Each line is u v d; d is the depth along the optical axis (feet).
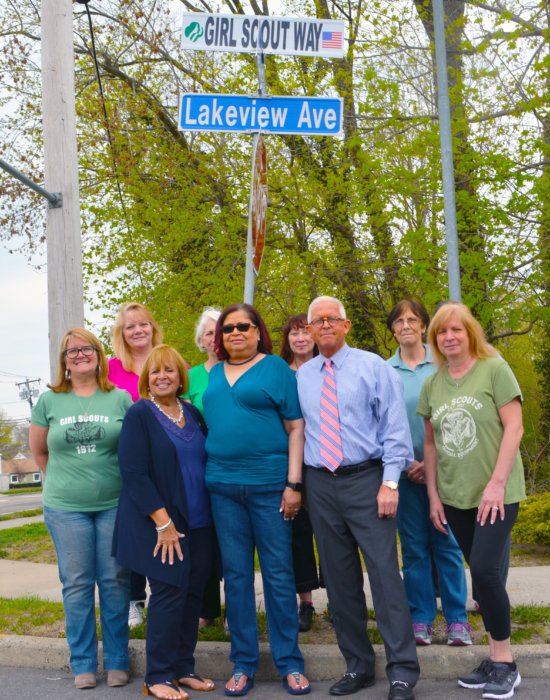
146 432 14.29
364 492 13.80
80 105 53.67
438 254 41.60
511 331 48.08
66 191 21.66
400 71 45.60
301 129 17.57
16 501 115.75
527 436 52.70
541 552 26.45
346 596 14.01
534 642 15.06
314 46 17.90
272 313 53.67
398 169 42.01
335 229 49.08
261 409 14.34
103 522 14.92
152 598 13.99
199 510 14.49
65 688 14.69
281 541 14.33
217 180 51.98
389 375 14.19
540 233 42.78
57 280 21.43
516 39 41.34
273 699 13.65
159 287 51.88
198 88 52.65
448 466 13.89
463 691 13.57
